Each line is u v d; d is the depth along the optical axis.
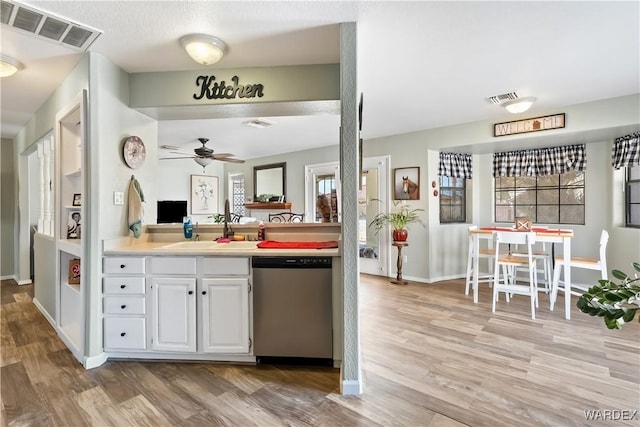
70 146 2.99
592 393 1.96
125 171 2.69
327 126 4.52
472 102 3.55
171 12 1.91
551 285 4.12
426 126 4.64
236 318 2.33
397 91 3.22
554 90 3.21
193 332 2.36
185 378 2.18
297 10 1.90
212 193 7.64
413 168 4.98
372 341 2.74
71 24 2.02
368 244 5.59
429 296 4.13
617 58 2.53
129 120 2.74
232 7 1.87
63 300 2.92
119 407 1.87
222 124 4.37
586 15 1.97
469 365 2.31
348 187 1.98
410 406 1.85
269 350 2.31
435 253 4.95
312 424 1.71
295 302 2.29
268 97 2.66
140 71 2.71
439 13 1.94
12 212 5.12
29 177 4.94
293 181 6.56
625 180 3.99
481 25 2.07
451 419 1.74
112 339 2.41
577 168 4.36
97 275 2.38
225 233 2.95
